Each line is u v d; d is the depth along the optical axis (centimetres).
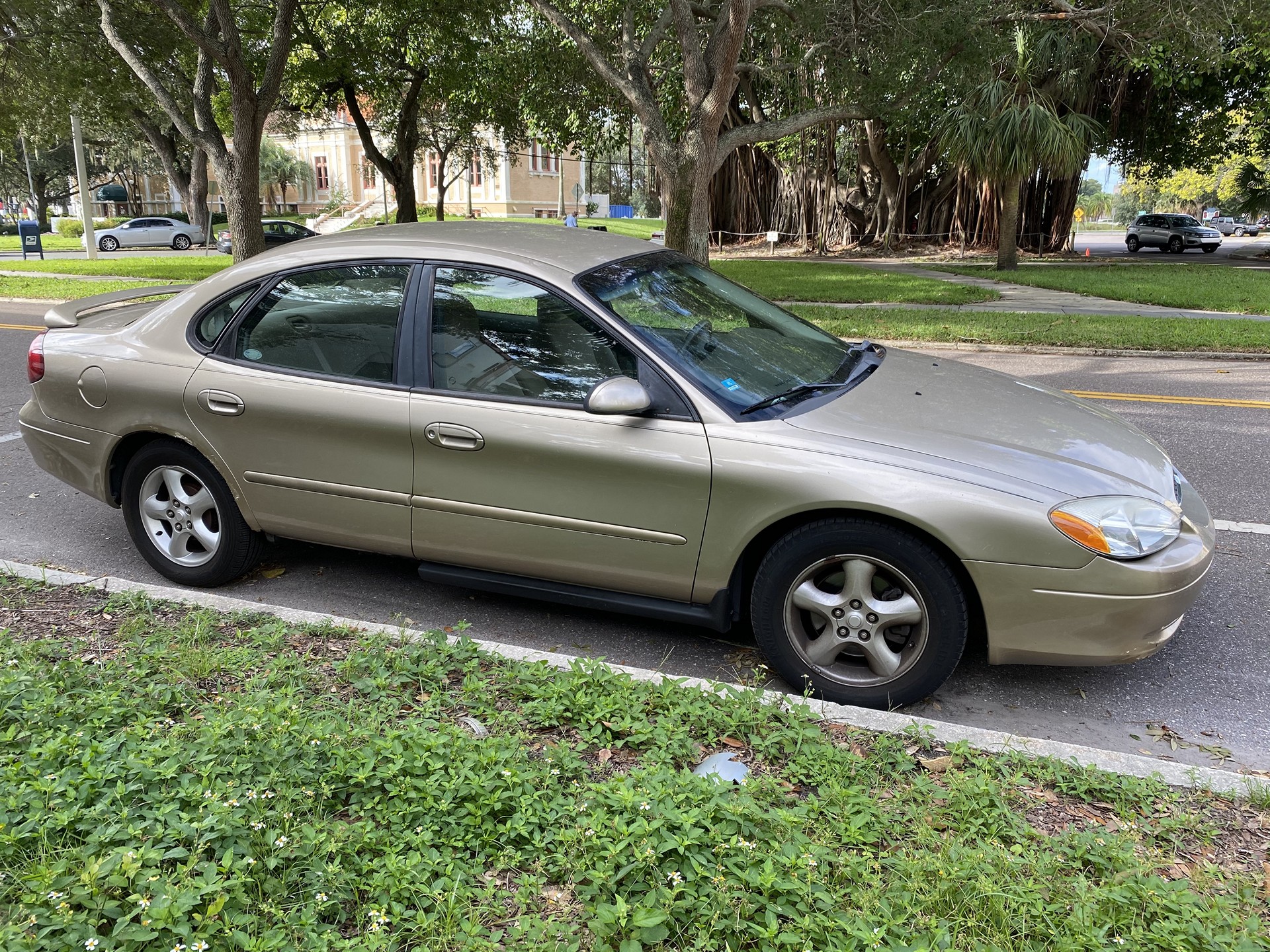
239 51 1712
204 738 275
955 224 3572
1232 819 271
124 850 218
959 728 316
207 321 441
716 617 369
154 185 7856
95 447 459
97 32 2070
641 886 224
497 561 397
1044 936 215
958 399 395
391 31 2481
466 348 392
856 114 1758
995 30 1867
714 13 1886
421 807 251
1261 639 414
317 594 460
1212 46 1898
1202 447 699
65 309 503
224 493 439
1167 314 1455
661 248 472
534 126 2836
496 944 208
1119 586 320
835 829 251
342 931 217
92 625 388
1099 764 297
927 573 332
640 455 358
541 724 309
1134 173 3741
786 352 418
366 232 452
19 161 6234
